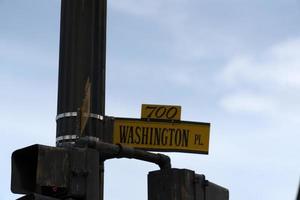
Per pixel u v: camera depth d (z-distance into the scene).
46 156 8.52
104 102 12.43
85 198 8.68
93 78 12.36
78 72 12.30
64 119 12.13
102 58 12.59
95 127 12.08
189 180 9.20
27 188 8.57
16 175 8.57
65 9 12.65
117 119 12.30
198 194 9.27
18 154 8.60
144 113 12.38
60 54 12.56
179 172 9.18
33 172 8.60
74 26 12.51
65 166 8.63
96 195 8.80
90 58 12.41
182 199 9.09
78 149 8.77
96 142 9.51
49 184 8.47
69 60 12.38
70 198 8.61
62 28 12.63
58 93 12.41
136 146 12.22
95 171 8.85
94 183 8.80
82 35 12.47
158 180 9.26
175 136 12.32
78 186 8.66
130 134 12.25
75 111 12.11
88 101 10.79
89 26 12.54
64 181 8.58
